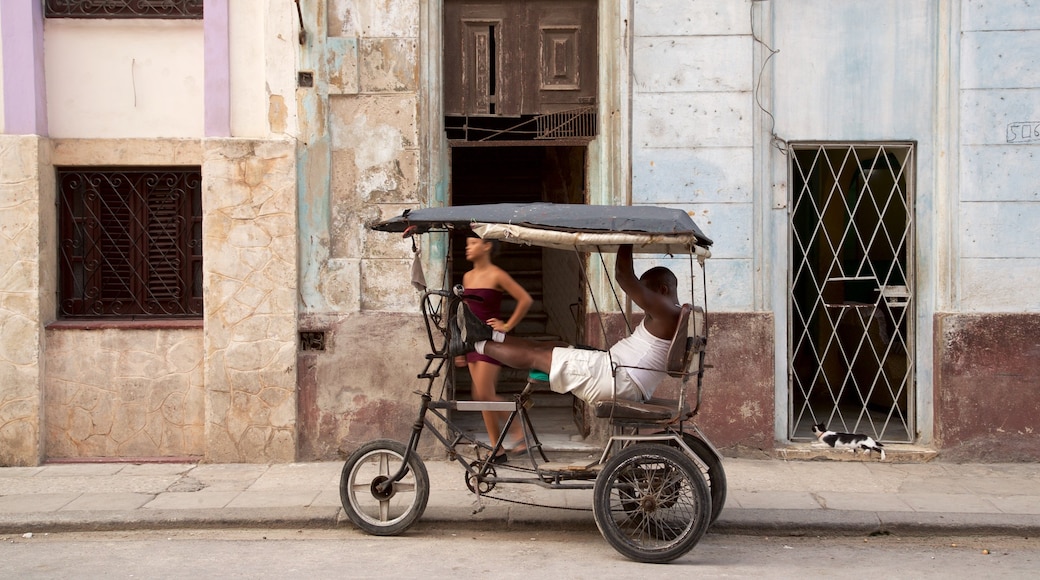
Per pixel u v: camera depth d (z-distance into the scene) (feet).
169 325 25.96
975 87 25.99
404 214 19.04
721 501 19.66
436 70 26.45
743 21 26.18
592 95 27.48
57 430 25.91
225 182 25.66
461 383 34.01
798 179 27.99
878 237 27.43
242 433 25.76
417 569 17.52
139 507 21.39
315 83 26.03
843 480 24.02
